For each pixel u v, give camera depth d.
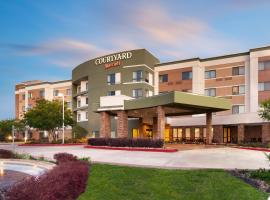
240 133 38.19
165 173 13.70
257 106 41.66
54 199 6.68
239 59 44.53
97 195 10.27
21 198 6.16
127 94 49.84
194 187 11.43
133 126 46.97
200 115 44.94
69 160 15.29
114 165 16.11
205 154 23.03
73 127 56.00
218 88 45.78
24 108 76.69
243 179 12.50
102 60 53.41
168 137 47.12
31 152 27.17
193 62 47.62
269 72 41.28
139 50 49.84
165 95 27.78
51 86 72.31
